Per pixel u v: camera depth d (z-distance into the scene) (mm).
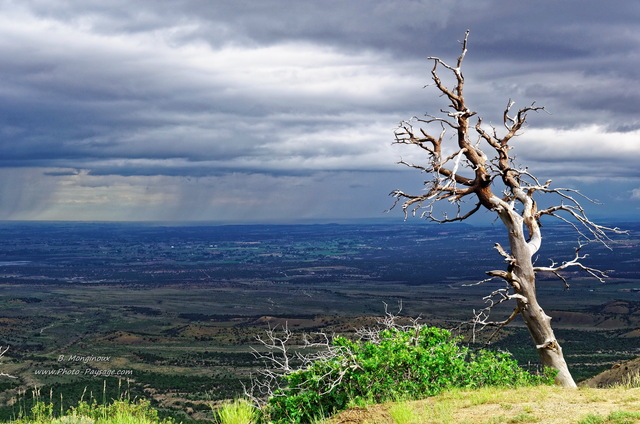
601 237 20578
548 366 19703
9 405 71500
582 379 57875
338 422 14594
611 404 13898
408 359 16703
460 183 21469
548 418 12867
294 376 16906
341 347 17391
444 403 14750
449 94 21328
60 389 85438
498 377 17781
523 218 20438
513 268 19875
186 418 68875
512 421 12836
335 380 16703
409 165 21438
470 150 21312
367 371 16656
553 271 20188
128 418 19984
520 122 21547
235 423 17203
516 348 111125
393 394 16328
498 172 21141
